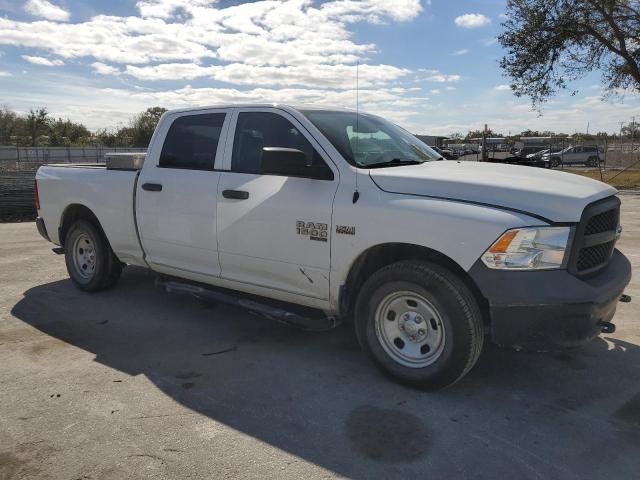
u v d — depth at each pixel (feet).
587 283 11.03
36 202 21.24
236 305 15.23
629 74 80.94
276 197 13.79
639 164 123.24
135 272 23.26
